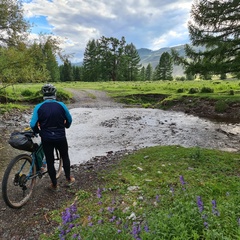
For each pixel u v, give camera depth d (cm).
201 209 301
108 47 7962
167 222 295
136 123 1491
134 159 702
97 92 3272
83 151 899
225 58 1838
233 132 1207
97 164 698
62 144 480
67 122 492
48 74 1566
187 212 308
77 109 2142
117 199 443
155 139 1086
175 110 2072
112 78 8200
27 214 429
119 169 618
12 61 1326
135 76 8794
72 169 664
